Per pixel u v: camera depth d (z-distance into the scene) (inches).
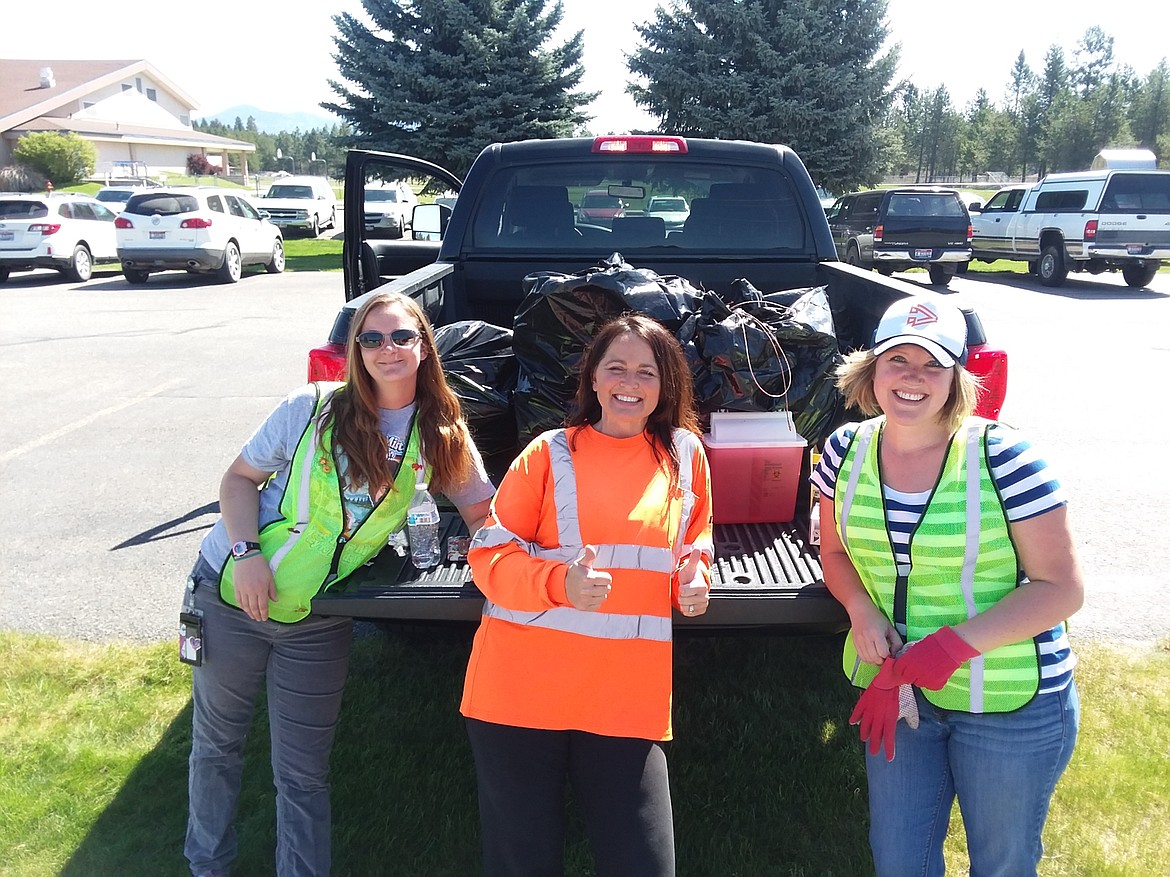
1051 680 78.3
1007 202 816.3
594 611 82.1
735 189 177.8
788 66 965.2
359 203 195.2
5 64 2150.6
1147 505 219.0
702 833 110.8
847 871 104.7
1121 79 3100.4
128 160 2213.3
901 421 79.0
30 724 132.2
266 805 115.3
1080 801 114.3
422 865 105.5
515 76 964.6
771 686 142.9
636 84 1023.0
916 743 82.4
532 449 88.7
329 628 96.5
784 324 117.3
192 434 287.3
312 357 118.9
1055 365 388.8
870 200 760.3
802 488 113.0
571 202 178.5
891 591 81.6
